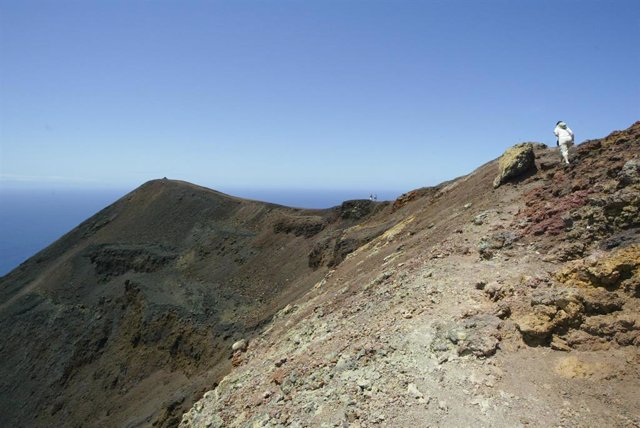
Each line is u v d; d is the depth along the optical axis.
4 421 43.56
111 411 39.25
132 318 47.84
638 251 11.18
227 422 14.38
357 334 13.95
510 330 10.87
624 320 9.94
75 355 47.62
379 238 31.39
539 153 22.67
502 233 15.55
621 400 8.62
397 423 9.30
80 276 60.34
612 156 16.02
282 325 25.06
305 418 10.98
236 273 50.06
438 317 12.32
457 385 9.78
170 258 58.59
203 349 39.28
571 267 11.86
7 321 56.06
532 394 9.17
